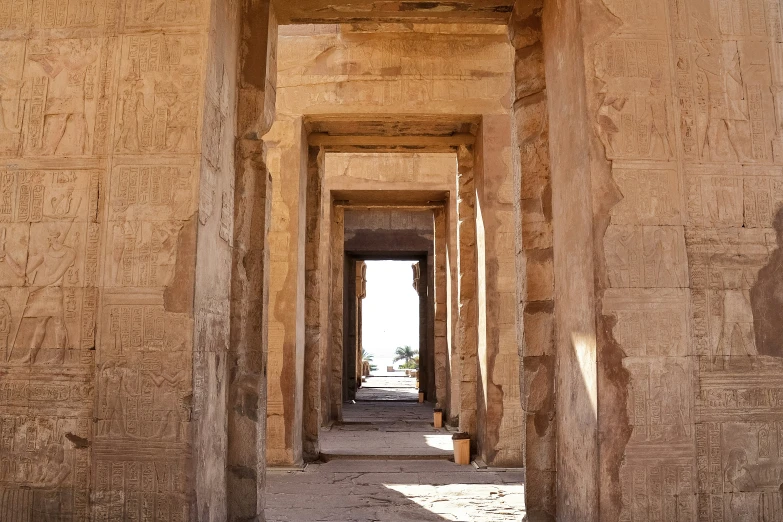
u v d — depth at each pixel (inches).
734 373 159.3
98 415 154.6
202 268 161.5
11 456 156.9
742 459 157.4
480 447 319.6
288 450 299.1
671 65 165.8
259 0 201.2
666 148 162.7
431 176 456.1
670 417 154.8
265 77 197.6
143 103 162.9
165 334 154.9
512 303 306.7
